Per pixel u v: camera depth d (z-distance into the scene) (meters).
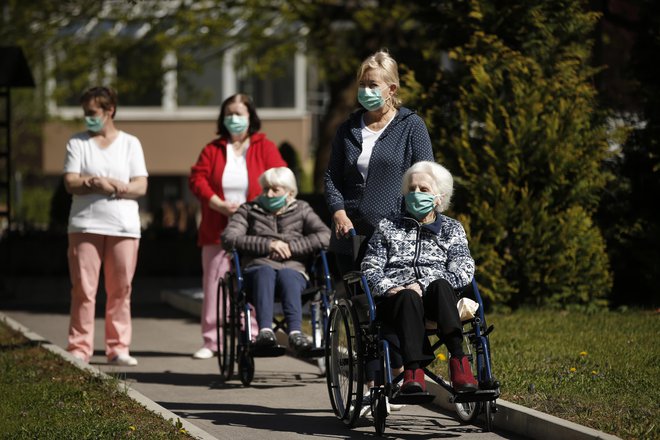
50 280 54.47
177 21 59.78
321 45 60.12
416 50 46.59
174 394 25.06
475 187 34.72
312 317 26.08
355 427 21.22
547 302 34.75
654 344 27.64
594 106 35.88
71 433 18.77
